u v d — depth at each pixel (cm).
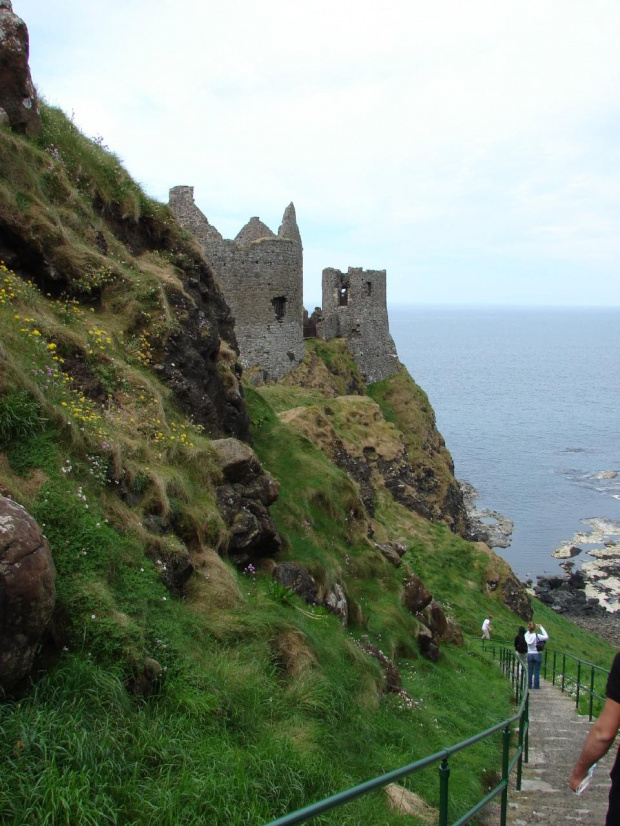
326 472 2105
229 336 2080
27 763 636
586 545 7006
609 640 4588
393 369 6506
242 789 755
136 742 742
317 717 1058
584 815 1144
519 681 2214
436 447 6125
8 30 1557
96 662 803
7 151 1457
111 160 1872
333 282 6059
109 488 1067
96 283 1502
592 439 13125
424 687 1627
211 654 989
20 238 1395
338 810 841
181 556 1095
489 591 3525
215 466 1421
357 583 1897
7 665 696
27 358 1124
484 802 878
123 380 1351
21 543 725
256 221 5184
